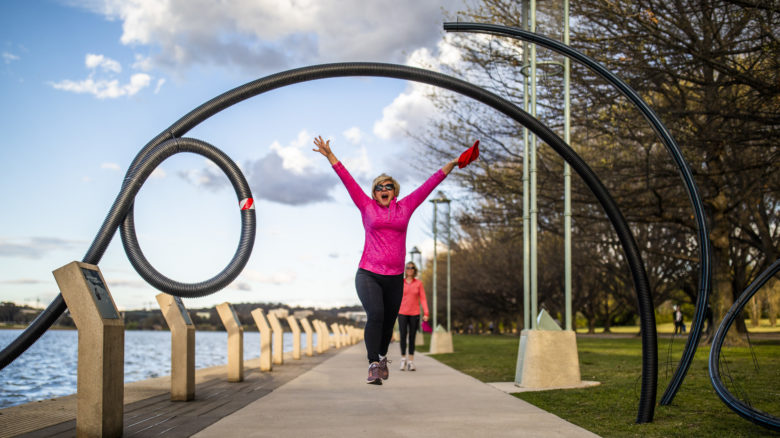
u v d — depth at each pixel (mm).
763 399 6246
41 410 5840
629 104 13945
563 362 8242
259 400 6680
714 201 17516
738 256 27281
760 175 16219
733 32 12703
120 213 4895
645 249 21031
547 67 14023
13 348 4668
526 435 4559
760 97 12328
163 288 5082
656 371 5203
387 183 4793
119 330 4352
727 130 13430
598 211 21406
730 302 17531
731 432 4609
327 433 4625
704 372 8883
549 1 10500
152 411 5805
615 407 6016
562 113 15820
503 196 18250
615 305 56781
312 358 15500
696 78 13641
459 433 4641
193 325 6926
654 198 17516
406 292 11281
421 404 6355
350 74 5777
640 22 13070
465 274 51938
